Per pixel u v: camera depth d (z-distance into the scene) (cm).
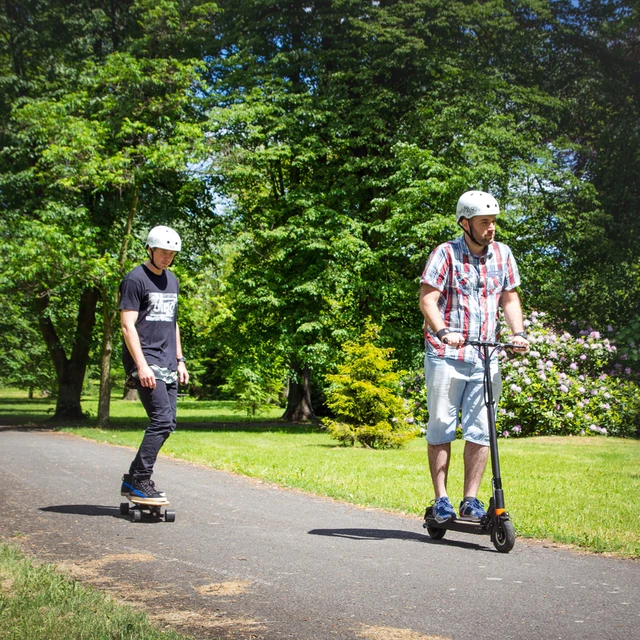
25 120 1944
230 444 1432
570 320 2236
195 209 2298
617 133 2373
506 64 2366
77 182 1919
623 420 1681
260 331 2323
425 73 2181
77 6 2344
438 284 509
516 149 2106
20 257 1827
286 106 2238
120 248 2006
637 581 391
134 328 575
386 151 2200
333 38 2248
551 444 1434
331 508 622
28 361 3016
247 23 2342
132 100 1988
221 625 308
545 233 2275
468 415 510
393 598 350
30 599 323
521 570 410
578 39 2488
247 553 440
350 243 2036
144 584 368
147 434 559
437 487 509
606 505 677
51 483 726
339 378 1403
